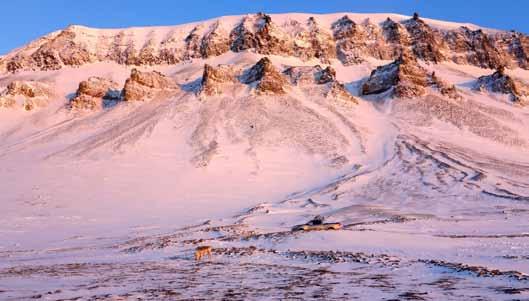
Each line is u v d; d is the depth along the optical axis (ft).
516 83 451.94
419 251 84.69
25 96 441.68
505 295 44.62
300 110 363.56
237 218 173.58
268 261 85.46
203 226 159.33
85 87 429.79
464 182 215.51
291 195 229.25
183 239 129.08
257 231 134.10
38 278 67.41
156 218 188.34
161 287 56.03
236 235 127.34
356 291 50.08
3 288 57.31
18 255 117.91
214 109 365.20
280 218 168.86
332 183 238.68
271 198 225.97
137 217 190.70
